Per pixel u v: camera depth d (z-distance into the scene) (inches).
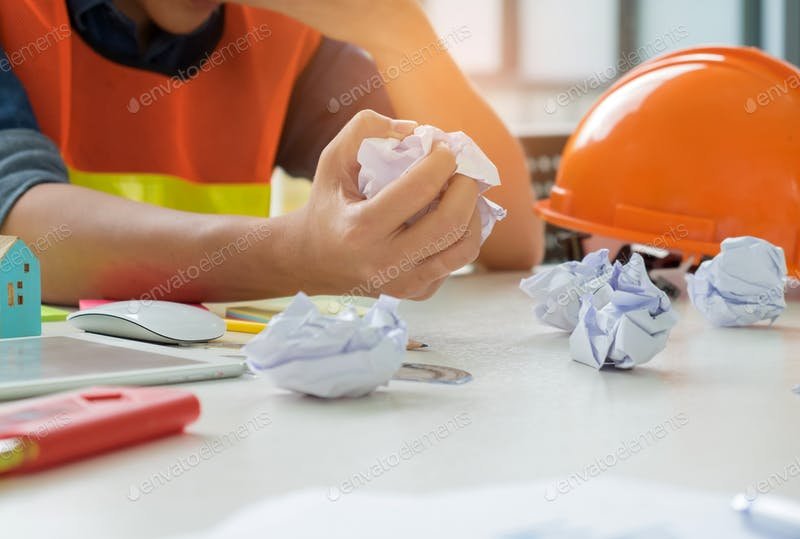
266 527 14.8
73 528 14.8
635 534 14.3
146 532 14.6
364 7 49.5
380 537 14.4
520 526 14.7
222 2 55.9
